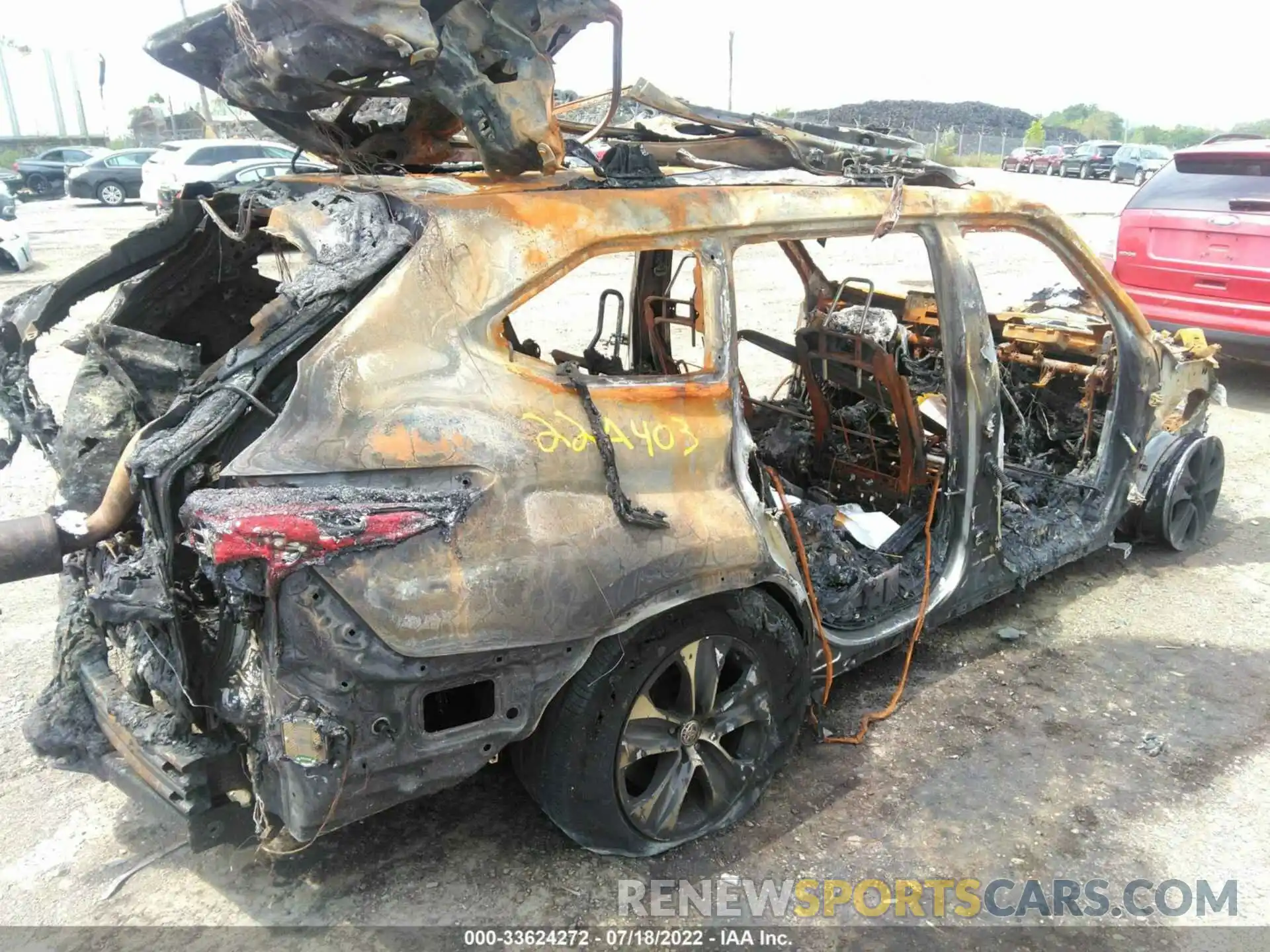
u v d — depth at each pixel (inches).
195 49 93.0
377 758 82.9
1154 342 165.9
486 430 87.0
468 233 89.3
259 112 103.7
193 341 133.2
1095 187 1143.6
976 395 133.0
